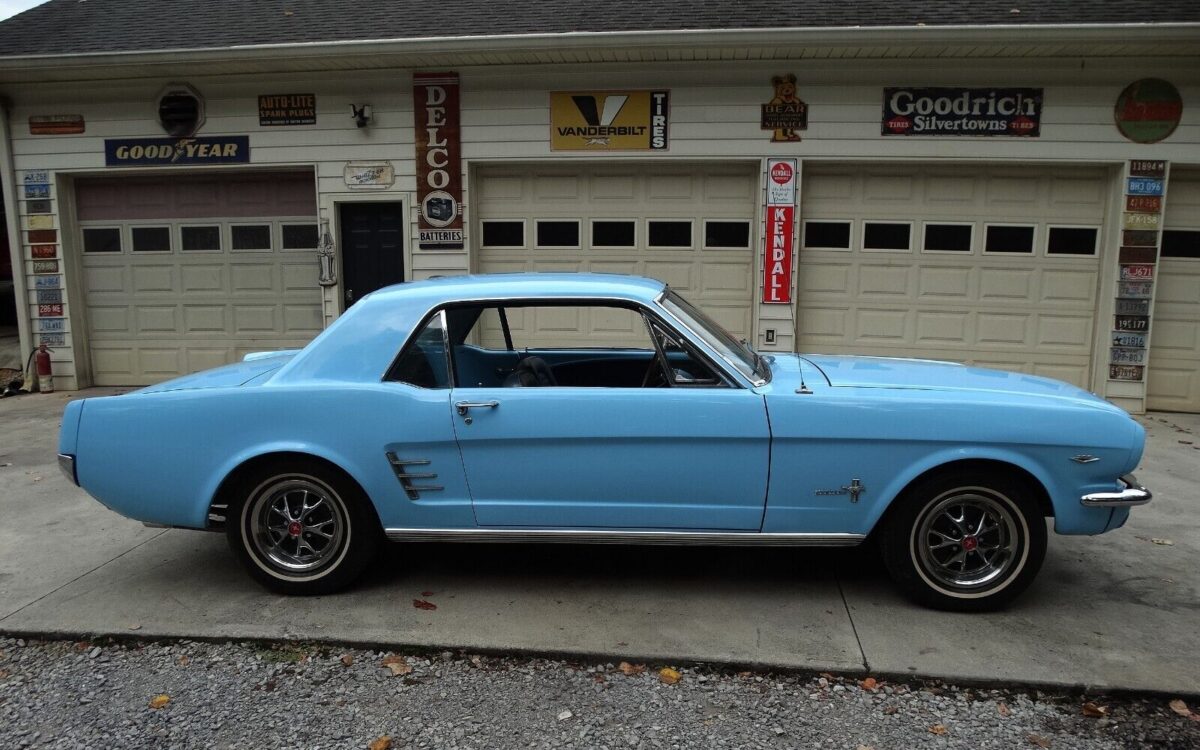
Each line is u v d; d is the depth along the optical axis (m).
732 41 7.50
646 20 8.04
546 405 3.49
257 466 3.64
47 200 9.21
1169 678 2.96
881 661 3.09
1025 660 3.10
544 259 8.79
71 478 3.68
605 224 8.67
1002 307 8.34
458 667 3.14
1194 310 8.11
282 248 9.29
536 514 3.59
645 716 2.80
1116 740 2.65
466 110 8.48
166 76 8.70
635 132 8.33
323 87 8.63
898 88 7.97
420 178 8.62
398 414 3.54
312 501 3.71
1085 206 8.11
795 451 3.43
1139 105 7.71
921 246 8.34
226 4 9.73
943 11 7.77
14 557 4.29
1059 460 3.36
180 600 3.72
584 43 7.66
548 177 8.66
